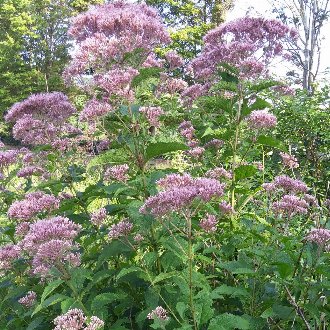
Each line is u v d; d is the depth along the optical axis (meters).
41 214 5.14
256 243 4.44
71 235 4.00
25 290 4.55
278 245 4.18
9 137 32.41
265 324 3.90
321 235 3.75
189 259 3.50
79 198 5.02
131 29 5.66
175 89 6.55
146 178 4.43
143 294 4.28
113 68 5.40
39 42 38.31
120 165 4.55
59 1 38.97
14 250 4.73
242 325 3.36
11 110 6.22
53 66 39.00
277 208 4.33
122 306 4.10
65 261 4.05
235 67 5.63
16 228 4.64
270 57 7.13
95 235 4.69
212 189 3.62
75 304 3.72
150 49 5.90
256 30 7.09
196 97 6.67
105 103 4.79
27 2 38.19
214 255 4.45
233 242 4.35
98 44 5.34
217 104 5.16
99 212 4.43
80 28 6.20
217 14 29.27
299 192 4.88
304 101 10.30
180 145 4.14
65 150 5.68
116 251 4.04
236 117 5.23
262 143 5.07
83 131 5.84
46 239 3.94
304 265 3.93
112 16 5.72
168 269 3.98
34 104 5.97
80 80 5.75
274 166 8.87
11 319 4.62
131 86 4.66
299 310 3.67
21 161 6.70
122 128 4.66
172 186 3.91
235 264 3.96
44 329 4.29
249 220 4.42
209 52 7.19
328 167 8.95
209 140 6.22
